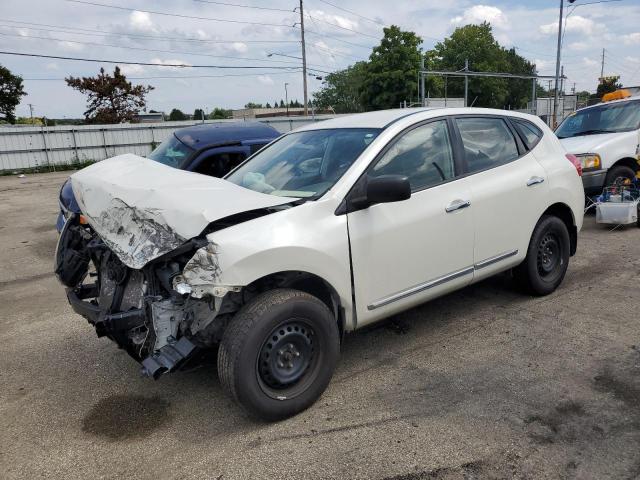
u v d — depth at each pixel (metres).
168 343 3.30
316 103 91.94
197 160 7.04
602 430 3.08
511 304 5.05
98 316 3.70
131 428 3.45
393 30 46.47
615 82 51.88
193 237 3.14
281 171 4.16
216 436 3.28
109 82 41.12
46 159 28.81
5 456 3.22
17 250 9.04
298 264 3.30
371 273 3.70
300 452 3.04
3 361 4.60
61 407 3.77
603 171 8.18
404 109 4.52
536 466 2.81
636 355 3.95
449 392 3.59
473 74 28.92
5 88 40.53
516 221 4.63
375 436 3.14
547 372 3.77
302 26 44.44
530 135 5.00
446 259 4.13
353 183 3.65
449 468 2.83
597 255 6.52
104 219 3.62
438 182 4.12
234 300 3.34
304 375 3.43
